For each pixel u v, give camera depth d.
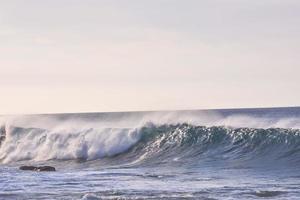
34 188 100.19
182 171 129.12
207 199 85.06
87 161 169.62
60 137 181.62
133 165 152.25
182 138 160.50
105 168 148.00
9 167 158.62
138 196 88.38
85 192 93.44
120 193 91.62
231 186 99.12
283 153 143.25
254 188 96.00
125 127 172.00
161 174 122.12
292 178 111.31
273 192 90.69
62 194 92.12
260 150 147.00
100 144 171.25
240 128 154.38
